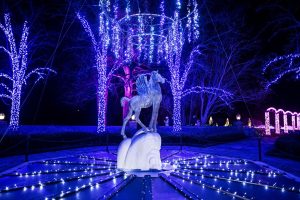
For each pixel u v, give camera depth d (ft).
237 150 59.41
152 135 34.27
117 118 108.17
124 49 78.59
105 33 71.20
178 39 70.79
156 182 29.94
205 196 25.64
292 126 108.06
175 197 25.25
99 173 33.65
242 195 25.85
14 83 67.41
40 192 27.14
